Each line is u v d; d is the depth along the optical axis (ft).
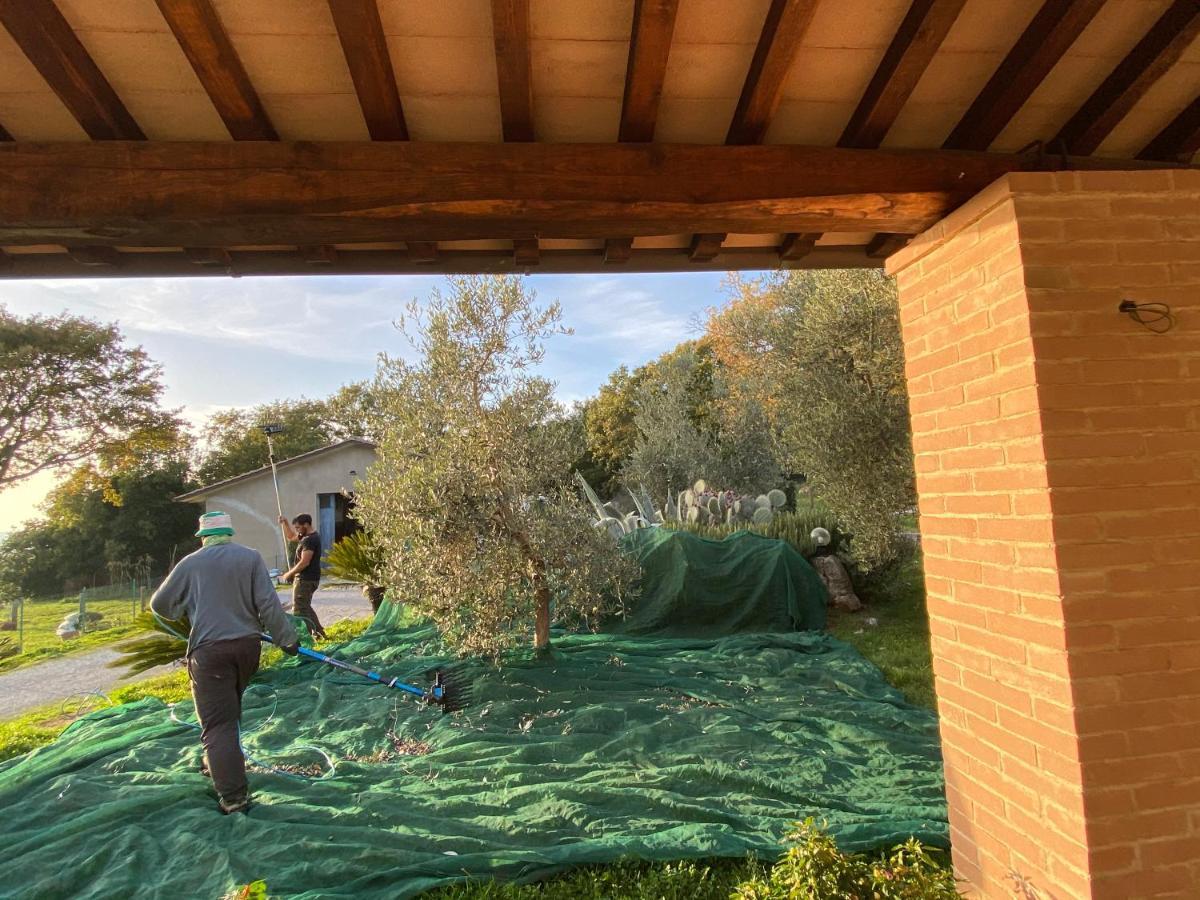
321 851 11.14
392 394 22.89
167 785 13.74
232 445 134.62
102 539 111.65
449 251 10.76
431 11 7.21
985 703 8.72
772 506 41.81
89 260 9.84
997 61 8.28
